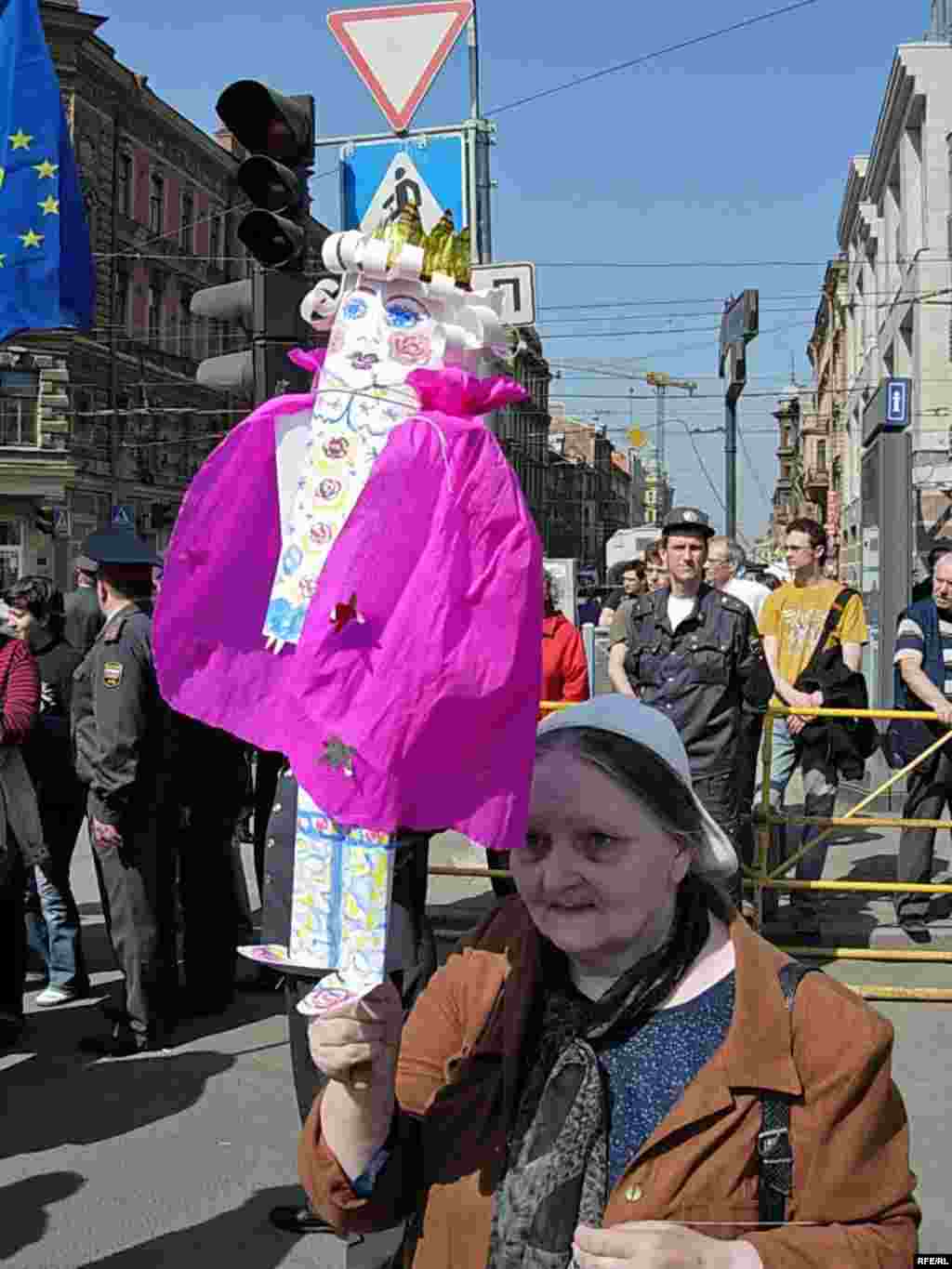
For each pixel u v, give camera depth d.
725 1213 1.79
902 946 7.61
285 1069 6.02
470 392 2.17
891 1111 1.87
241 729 2.20
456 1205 1.95
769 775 7.40
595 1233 1.74
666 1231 1.73
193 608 2.21
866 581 13.31
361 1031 1.98
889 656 11.94
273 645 2.21
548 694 8.12
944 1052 6.02
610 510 129.88
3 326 5.56
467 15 7.94
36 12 5.55
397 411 2.21
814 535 8.19
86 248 5.64
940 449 36.03
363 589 1.96
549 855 1.94
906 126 41.00
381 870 1.96
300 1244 4.39
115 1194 4.73
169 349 49.38
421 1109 2.06
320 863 2.02
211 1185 4.80
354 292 2.31
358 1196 2.00
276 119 6.40
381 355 2.27
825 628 8.05
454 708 1.91
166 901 6.34
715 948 1.96
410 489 1.99
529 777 1.91
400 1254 2.12
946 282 37.66
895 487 12.02
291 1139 5.22
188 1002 6.80
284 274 6.39
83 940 8.17
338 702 1.95
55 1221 4.52
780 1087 1.83
